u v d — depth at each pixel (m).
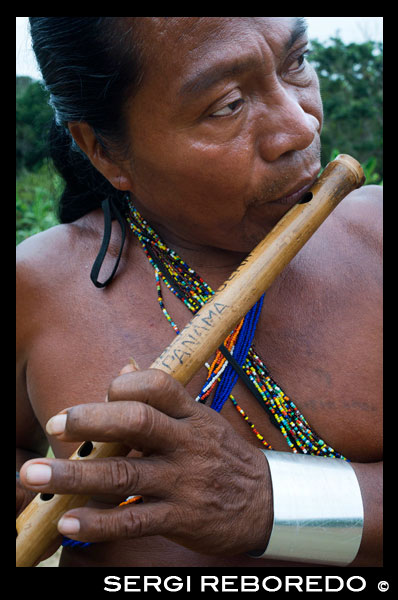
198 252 1.06
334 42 6.68
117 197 1.14
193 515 0.79
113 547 1.04
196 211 0.93
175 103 0.82
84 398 1.05
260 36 0.80
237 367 0.98
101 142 0.96
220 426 0.81
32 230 4.49
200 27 0.79
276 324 1.02
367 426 1.00
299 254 1.07
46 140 1.31
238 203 0.89
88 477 0.72
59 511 0.79
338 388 1.00
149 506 0.77
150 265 1.09
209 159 0.85
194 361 0.81
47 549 0.83
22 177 5.43
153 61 0.81
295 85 0.89
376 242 1.08
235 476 0.83
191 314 1.05
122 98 0.87
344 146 6.21
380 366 1.00
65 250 1.16
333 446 1.00
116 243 1.14
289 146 0.84
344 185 0.92
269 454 0.90
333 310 1.03
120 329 1.06
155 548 1.02
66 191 1.27
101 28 0.83
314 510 0.87
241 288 0.85
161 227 1.07
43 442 1.32
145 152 0.89
